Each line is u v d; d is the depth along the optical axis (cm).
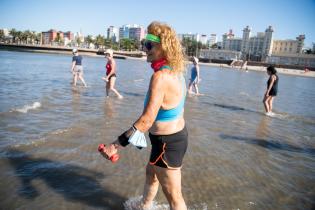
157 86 279
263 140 775
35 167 496
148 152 604
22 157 534
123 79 2275
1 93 1172
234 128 880
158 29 289
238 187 479
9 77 1792
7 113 838
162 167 299
